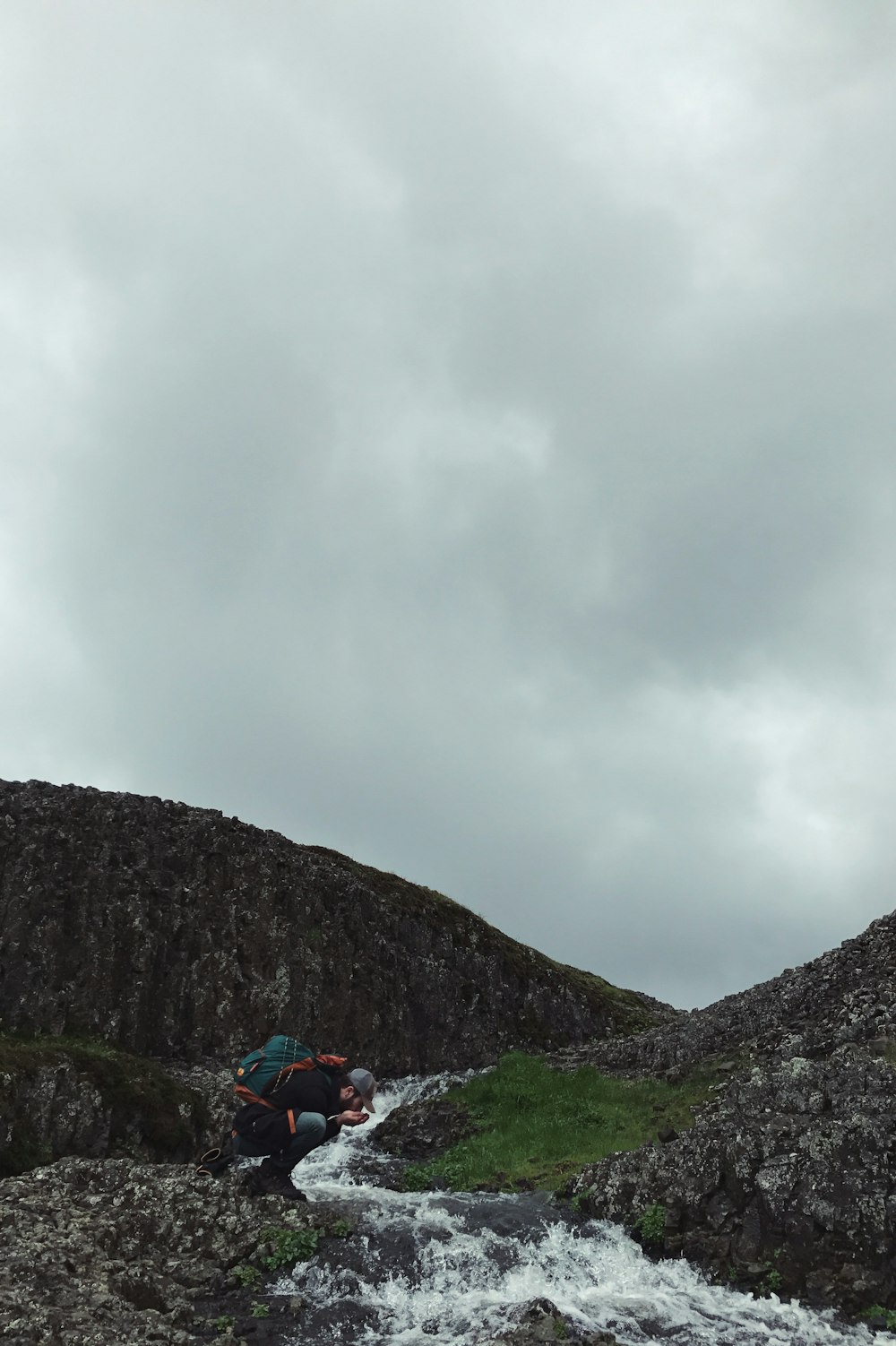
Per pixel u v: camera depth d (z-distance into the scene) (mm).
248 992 29250
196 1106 23750
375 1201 14070
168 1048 27047
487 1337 10453
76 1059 22922
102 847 29812
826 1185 12688
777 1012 21750
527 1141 19906
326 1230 12492
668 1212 13453
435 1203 14172
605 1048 25078
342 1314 11055
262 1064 13133
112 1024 26203
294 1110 12883
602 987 44625
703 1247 12930
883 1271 11828
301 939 31359
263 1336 10523
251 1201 12719
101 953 27234
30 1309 9555
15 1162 20109
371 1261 12109
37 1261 10477
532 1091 22609
